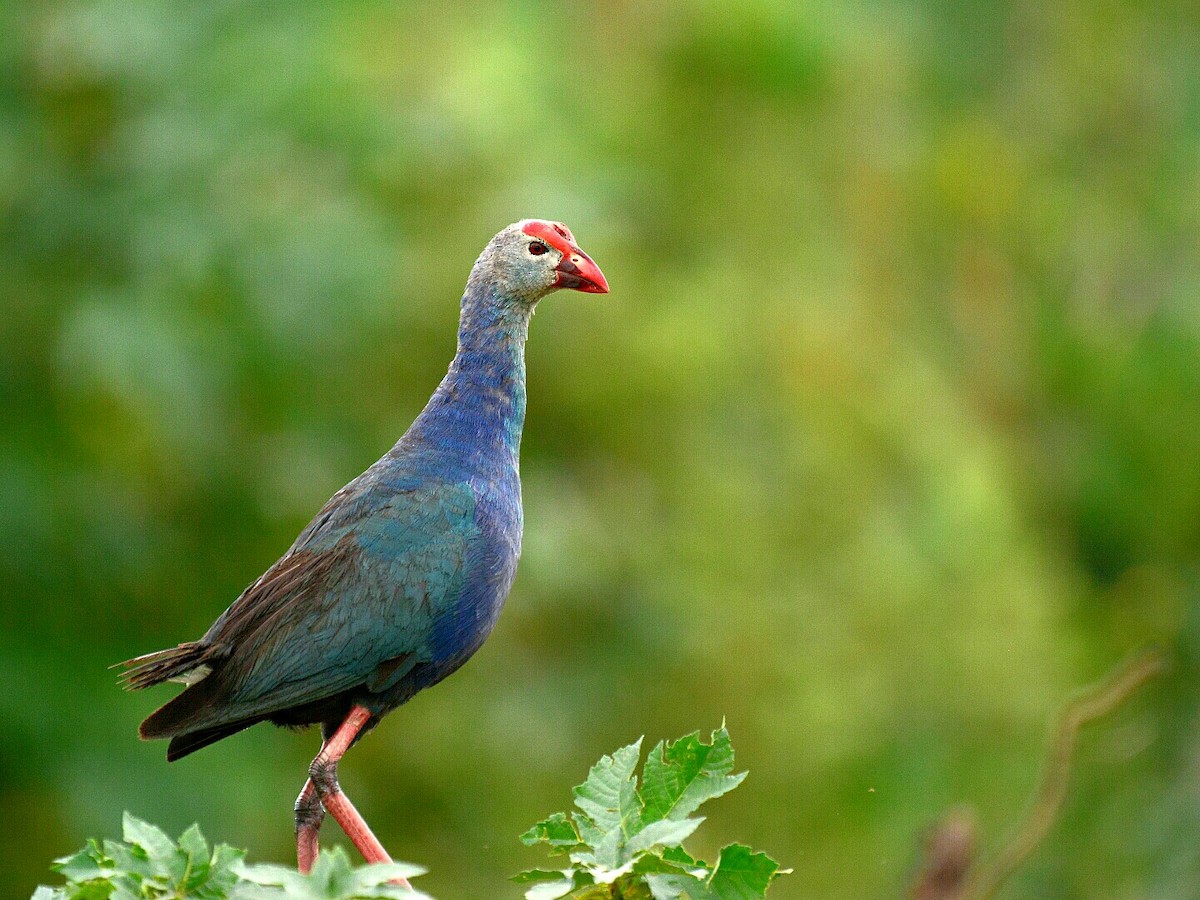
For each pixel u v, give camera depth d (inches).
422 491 301.0
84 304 511.2
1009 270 783.1
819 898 545.3
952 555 602.5
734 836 548.7
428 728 542.9
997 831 555.2
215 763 511.2
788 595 573.6
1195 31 858.8
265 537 540.7
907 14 812.6
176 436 508.1
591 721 556.1
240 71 548.7
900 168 719.7
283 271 520.4
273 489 535.2
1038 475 753.0
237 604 297.3
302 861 286.4
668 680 561.9
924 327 732.0
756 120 660.1
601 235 551.2
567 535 544.7
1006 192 776.3
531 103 573.3
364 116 546.6
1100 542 754.8
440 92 557.3
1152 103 844.0
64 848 497.7
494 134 549.6
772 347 623.5
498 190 544.7
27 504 512.4
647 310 577.0
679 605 561.3
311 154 546.6
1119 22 855.7
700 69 649.0
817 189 681.0
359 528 297.3
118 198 540.1
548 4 641.0
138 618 537.3
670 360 569.6
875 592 579.8
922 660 575.5
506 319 316.2
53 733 503.8
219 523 540.7
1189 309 767.1
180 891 211.0
